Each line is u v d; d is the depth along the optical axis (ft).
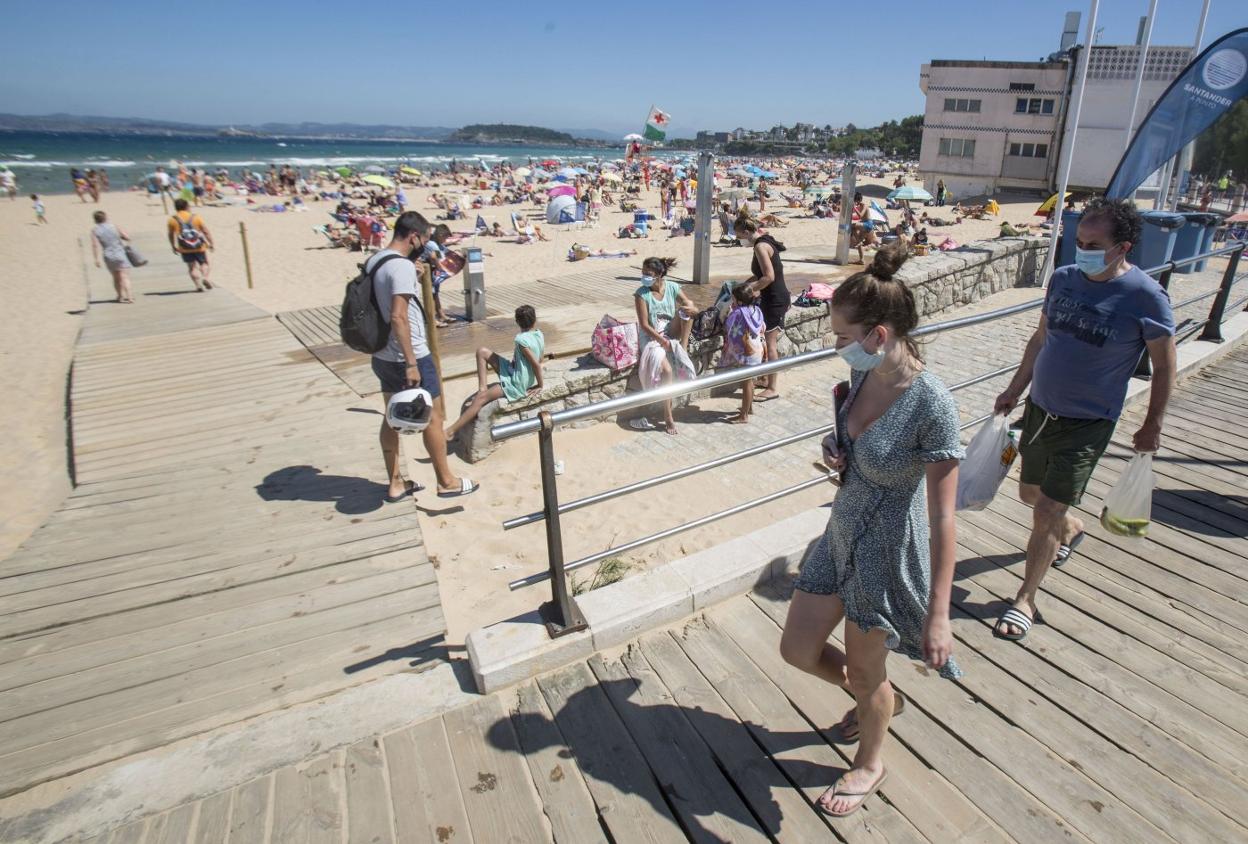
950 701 8.53
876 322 5.63
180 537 14.52
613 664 9.32
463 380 24.93
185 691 10.09
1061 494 9.21
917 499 6.20
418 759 7.97
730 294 25.99
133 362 28.14
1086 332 8.80
